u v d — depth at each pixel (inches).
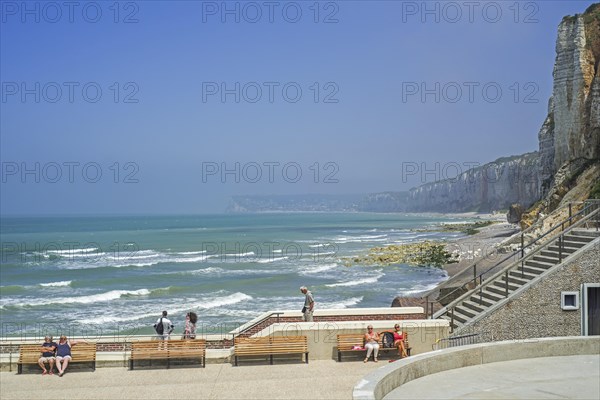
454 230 5802.2
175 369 588.4
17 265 2886.3
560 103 3213.6
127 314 1585.9
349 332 617.6
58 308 1699.1
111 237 5260.8
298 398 480.7
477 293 765.9
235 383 530.3
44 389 521.7
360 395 400.2
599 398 434.3
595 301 697.0
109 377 561.6
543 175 3646.7
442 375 500.7
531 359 554.6
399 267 2669.8
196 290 2048.5
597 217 921.5
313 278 2353.6
